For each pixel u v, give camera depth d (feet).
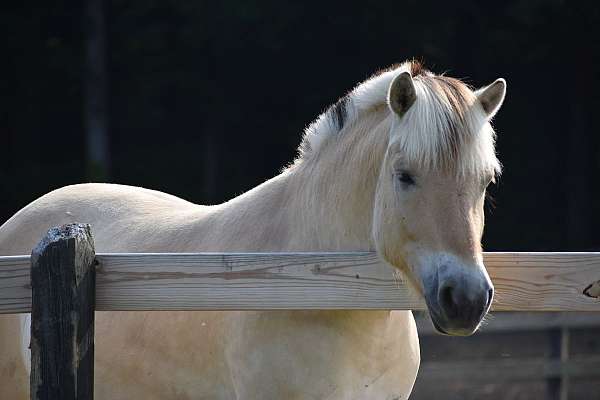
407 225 18.31
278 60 119.65
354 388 20.48
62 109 123.85
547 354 54.44
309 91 121.60
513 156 118.83
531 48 115.55
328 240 20.44
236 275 18.67
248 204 22.43
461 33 118.83
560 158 118.83
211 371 21.52
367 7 115.44
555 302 19.63
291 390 20.01
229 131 123.34
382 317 20.52
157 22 120.67
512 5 112.57
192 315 21.76
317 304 18.81
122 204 25.49
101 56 112.88
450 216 17.85
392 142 18.72
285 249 21.02
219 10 113.29
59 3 121.39
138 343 22.58
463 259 17.61
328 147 21.21
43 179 115.44
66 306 17.79
